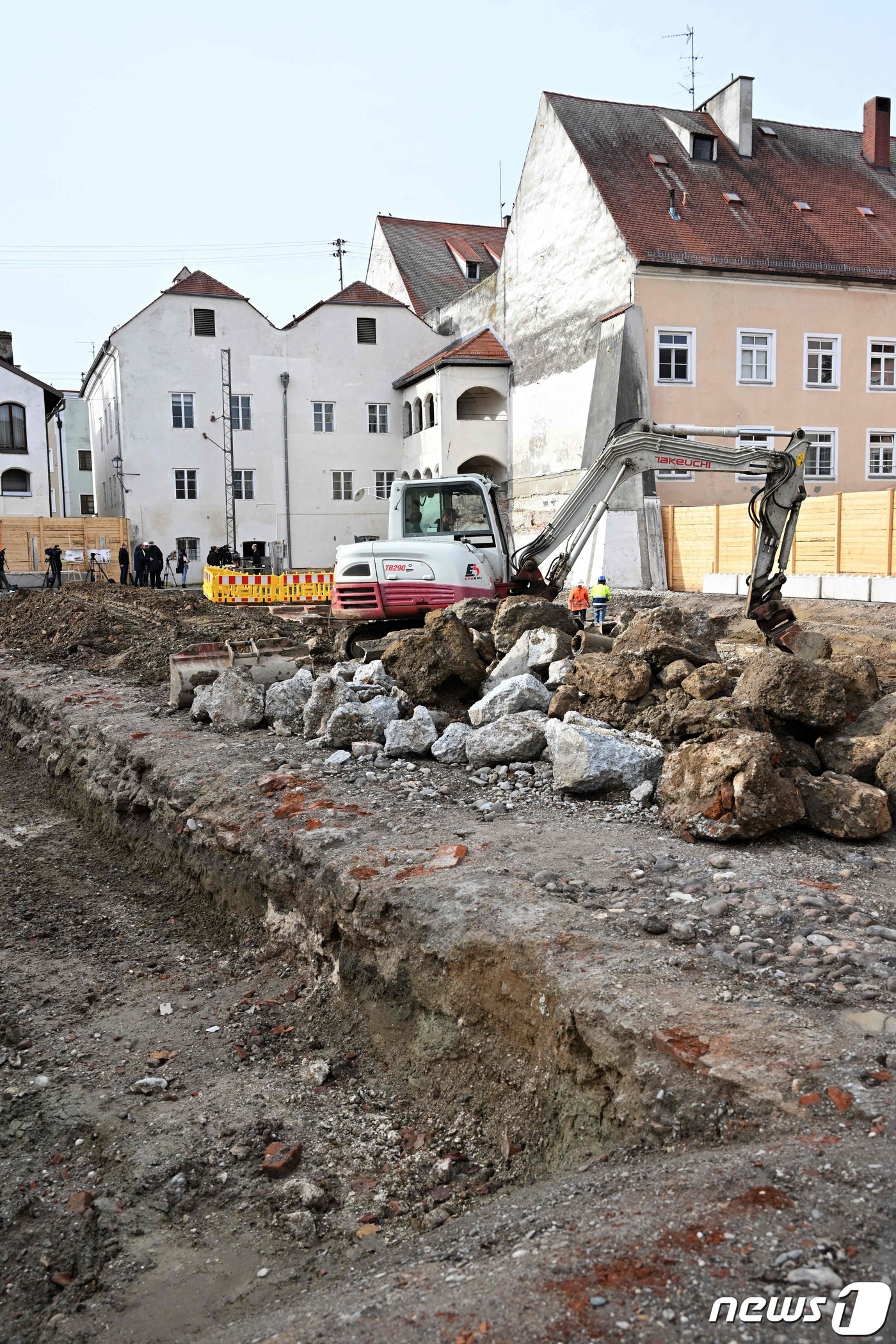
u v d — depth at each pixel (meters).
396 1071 5.05
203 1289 3.74
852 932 4.88
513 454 37.91
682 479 30.27
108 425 43.94
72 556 38.91
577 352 32.53
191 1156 4.49
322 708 9.44
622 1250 2.77
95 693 12.66
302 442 41.84
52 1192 4.36
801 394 31.45
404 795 7.53
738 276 30.34
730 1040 3.78
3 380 40.00
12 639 19.27
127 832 8.73
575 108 34.03
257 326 40.88
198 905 7.44
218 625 19.56
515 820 6.86
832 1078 3.49
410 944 5.23
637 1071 3.78
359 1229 3.98
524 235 36.28
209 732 10.02
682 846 6.25
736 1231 2.77
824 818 6.46
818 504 24.89
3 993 6.15
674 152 33.69
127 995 6.17
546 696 8.73
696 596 25.00
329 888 5.96
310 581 26.16
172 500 40.09
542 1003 4.43
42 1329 3.62
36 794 10.56
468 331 42.03
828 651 9.14
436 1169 4.27
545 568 13.47
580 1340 2.44
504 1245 3.19
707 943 4.76
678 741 7.68
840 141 37.12
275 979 6.20
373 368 42.56
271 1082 5.09
